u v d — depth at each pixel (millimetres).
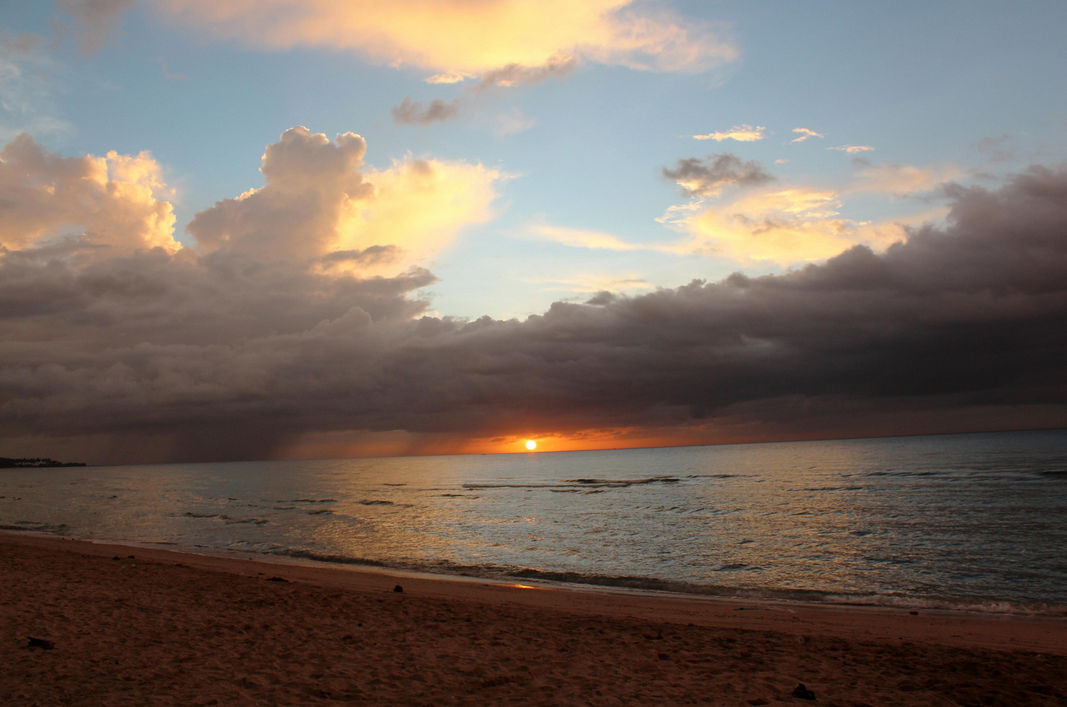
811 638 11961
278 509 58250
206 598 14453
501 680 8562
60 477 193250
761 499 56781
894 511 43062
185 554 27297
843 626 14375
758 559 27203
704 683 8648
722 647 11062
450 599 16609
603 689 8250
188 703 7078
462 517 48438
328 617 12742
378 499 71188
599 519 45125
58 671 8203
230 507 61250
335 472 188875
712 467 132250
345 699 7512
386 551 31094
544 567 26203
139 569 19500
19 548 24750
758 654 10539
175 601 13875
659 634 12195
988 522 35688
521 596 18156
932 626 14531
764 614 16016
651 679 8836
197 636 10555
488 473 156250
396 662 9297
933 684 8773
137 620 11609
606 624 13195
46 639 9750
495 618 13430
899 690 8516
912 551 27906
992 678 9070
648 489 77812
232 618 12211
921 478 72500
